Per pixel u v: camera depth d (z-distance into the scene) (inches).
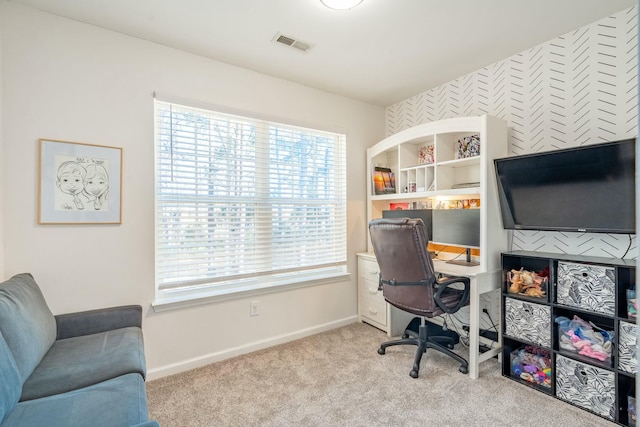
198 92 90.4
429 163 108.7
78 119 74.2
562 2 69.1
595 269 68.1
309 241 114.5
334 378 82.9
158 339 84.4
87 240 75.4
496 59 95.0
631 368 62.2
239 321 97.5
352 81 109.8
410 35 81.6
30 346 51.1
